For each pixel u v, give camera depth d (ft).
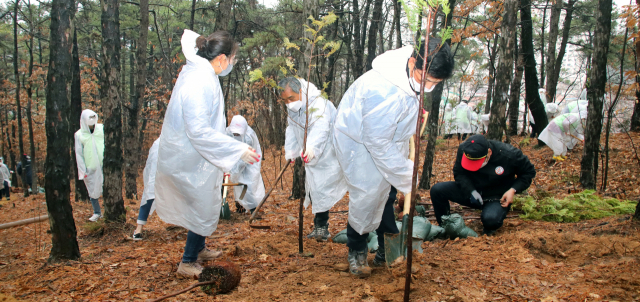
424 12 7.61
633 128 35.81
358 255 10.54
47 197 12.42
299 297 9.25
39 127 73.20
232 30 49.03
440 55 8.75
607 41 19.70
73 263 12.48
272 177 43.91
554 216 15.07
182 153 10.48
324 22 11.62
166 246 15.52
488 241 12.90
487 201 14.98
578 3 60.70
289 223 19.48
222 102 11.26
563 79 72.69
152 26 66.03
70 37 12.07
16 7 42.24
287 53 40.32
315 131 14.26
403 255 9.98
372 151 9.26
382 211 10.13
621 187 21.68
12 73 66.95
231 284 9.74
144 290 10.25
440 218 16.37
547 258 11.40
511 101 40.91
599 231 12.27
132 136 33.35
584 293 8.54
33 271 12.06
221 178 11.21
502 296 8.74
